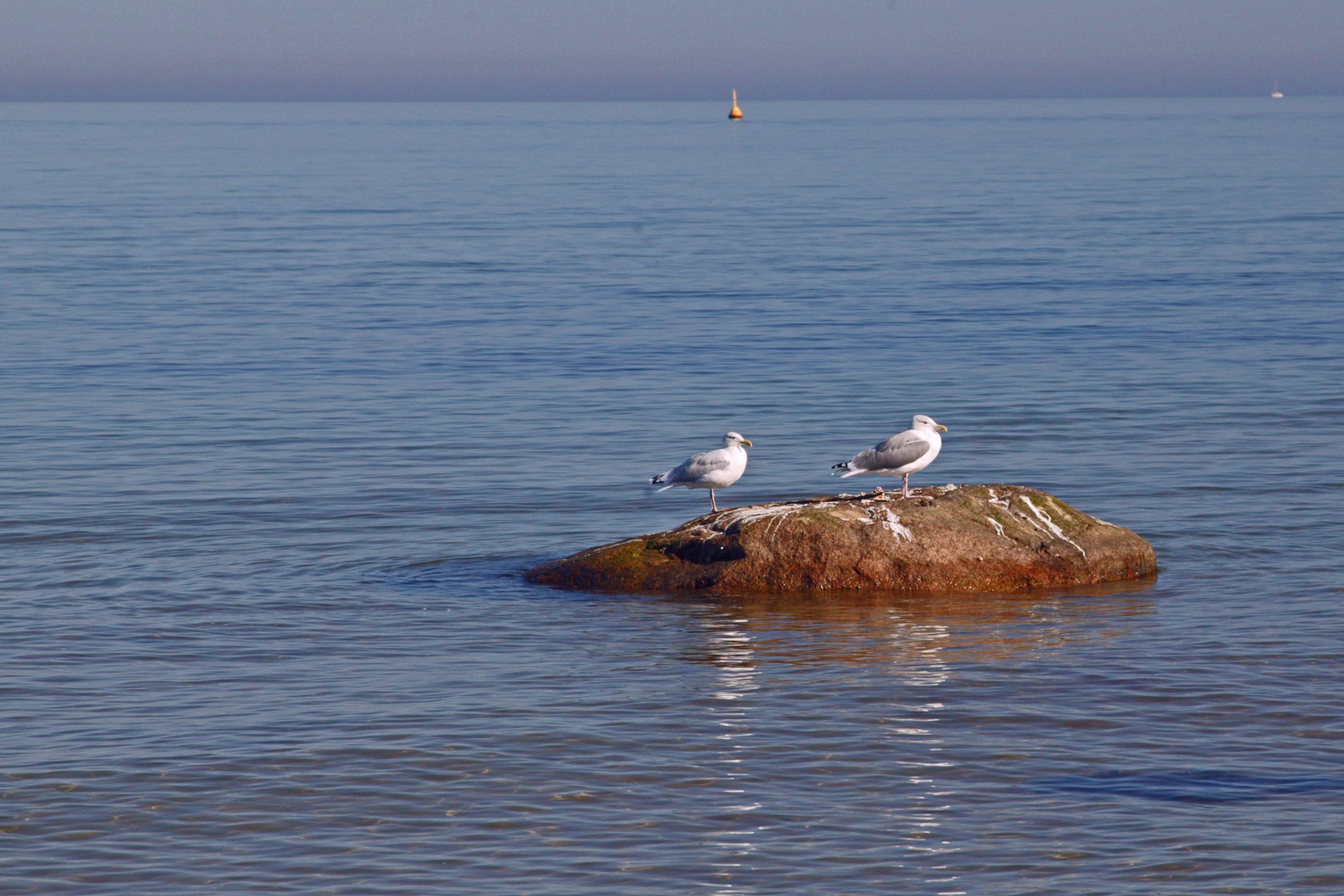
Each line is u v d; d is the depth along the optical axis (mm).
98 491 24781
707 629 17344
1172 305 46969
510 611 18250
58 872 10992
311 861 11188
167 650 16531
